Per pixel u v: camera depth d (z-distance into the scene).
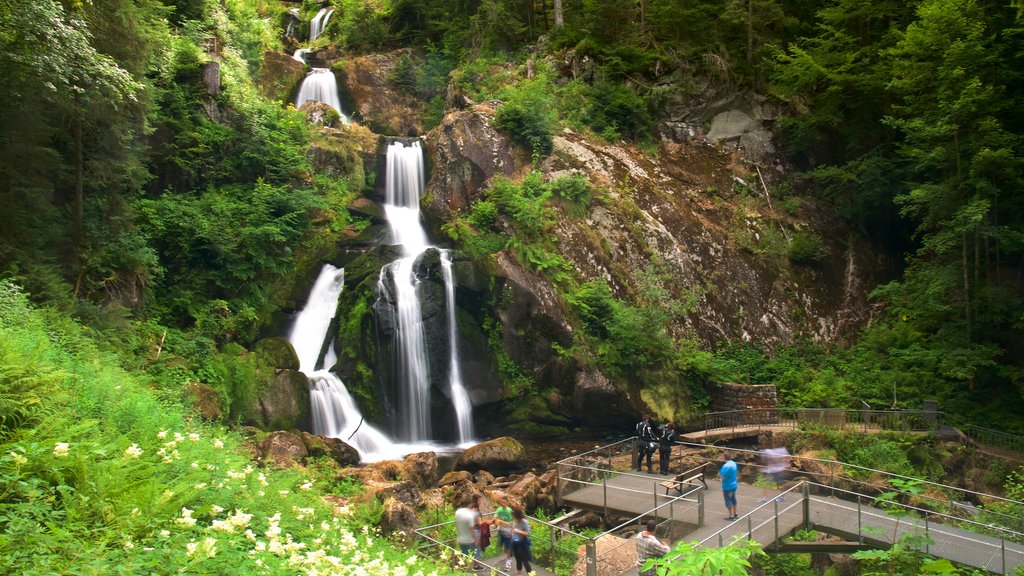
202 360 20.53
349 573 6.54
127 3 19.08
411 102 40.16
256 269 25.48
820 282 31.55
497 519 11.77
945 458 22.31
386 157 32.72
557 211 28.27
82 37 14.74
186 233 23.81
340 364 24.50
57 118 18.23
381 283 25.22
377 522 13.38
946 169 28.09
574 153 30.81
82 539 5.64
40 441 6.66
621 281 27.86
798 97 36.00
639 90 34.50
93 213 20.30
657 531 13.92
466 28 39.94
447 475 19.52
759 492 17.53
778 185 34.19
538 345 25.23
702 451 22.47
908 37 27.08
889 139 33.47
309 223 28.02
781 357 28.62
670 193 31.64
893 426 23.67
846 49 33.88
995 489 21.22
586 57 34.69
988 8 28.97
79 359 12.44
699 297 28.27
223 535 6.21
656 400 24.92
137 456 7.14
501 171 29.31
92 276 19.25
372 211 30.62
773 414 24.84
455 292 25.72
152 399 11.90
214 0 34.06
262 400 21.67
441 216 28.88
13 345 9.35
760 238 31.67
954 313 26.84
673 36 37.16
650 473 19.08
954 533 14.76
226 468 9.46
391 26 44.31
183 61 27.27
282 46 42.56
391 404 24.30
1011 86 28.66
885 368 27.78
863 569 14.64
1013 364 26.48
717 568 4.98
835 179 34.41
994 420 24.55
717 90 35.12
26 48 13.97
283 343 23.48
